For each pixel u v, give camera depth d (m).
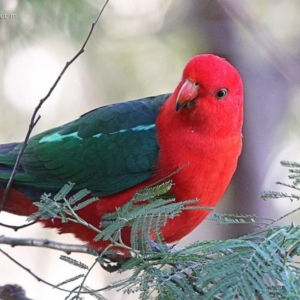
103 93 17.05
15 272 17.42
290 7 17.19
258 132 16.70
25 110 16.70
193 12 17.00
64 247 9.91
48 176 10.91
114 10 15.88
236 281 6.38
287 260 6.82
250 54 17.05
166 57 16.88
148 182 10.55
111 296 14.86
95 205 10.56
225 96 10.15
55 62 16.66
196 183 10.18
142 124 10.80
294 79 16.30
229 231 16.53
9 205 11.17
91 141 10.90
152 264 7.31
